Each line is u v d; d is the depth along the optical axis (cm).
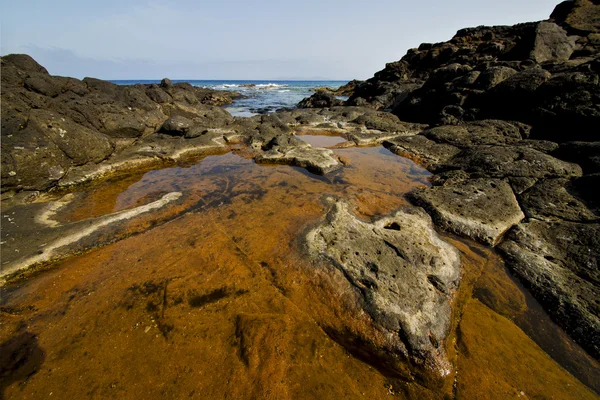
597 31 1739
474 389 327
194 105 2036
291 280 470
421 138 1256
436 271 468
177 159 1139
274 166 1063
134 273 502
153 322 409
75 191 840
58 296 455
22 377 339
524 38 1723
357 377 340
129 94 1448
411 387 332
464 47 2223
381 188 855
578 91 1006
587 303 422
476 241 592
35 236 577
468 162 917
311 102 3081
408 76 2861
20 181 754
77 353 367
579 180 682
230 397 314
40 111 866
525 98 1182
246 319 403
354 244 524
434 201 709
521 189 741
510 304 448
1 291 465
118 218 653
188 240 589
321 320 405
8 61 1115
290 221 647
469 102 1440
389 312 392
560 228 575
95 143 969
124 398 316
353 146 1359
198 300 443
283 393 317
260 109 3131
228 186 867
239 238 590
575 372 353
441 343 367
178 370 343
